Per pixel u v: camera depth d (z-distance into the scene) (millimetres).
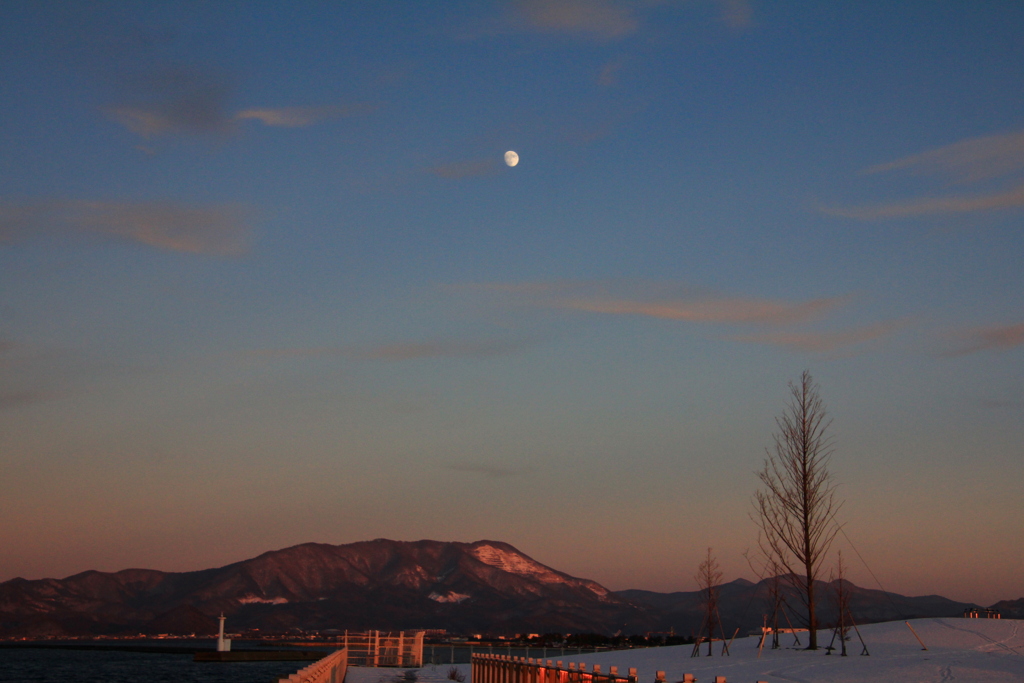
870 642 41500
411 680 56875
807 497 42906
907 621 46688
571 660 46375
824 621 49344
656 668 38219
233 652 139375
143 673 103500
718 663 38000
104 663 141125
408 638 83312
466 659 100250
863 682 29188
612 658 46812
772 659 38062
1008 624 41906
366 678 58281
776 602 43969
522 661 30438
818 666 33875
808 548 42062
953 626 42969
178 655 195500
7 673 101750
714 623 53094
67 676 95812
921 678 29172
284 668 117875
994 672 29406
